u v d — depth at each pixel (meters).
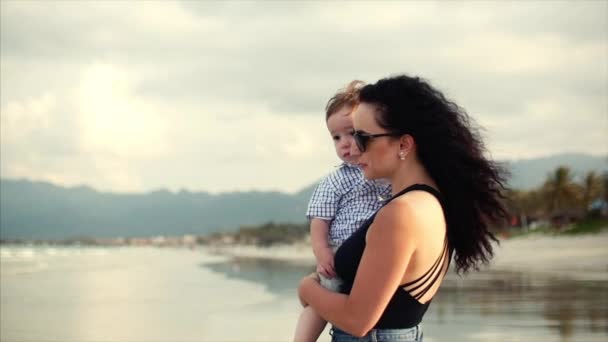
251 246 194.50
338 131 2.91
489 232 2.13
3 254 88.62
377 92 2.06
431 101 2.06
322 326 2.67
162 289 22.38
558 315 10.84
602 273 21.47
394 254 1.89
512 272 23.11
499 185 2.13
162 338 10.35
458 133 2.06
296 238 180.12
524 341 8.55
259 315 13.47
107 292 20.70
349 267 2.08
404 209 1.92
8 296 18.84
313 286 2.13
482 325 9.98
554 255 37.00
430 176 2.08
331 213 2.84
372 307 1.92
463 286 17.33
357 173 2.85
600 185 71.50
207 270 42.00
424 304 2.04
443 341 8.70
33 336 10.59
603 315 10.69
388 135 2.04
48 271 36.59
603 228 58.75
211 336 10.51
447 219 2.07
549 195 73.69
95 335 10.72
